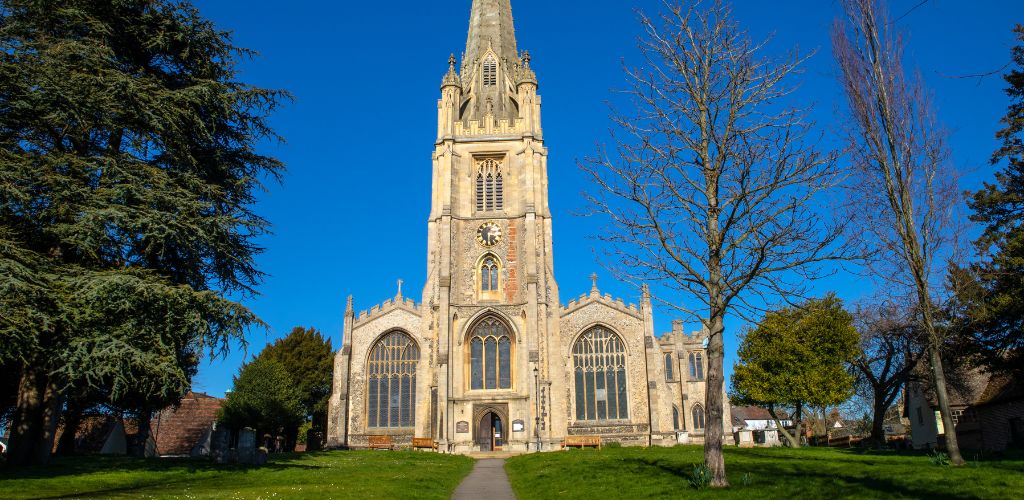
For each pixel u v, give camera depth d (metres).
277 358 79.56
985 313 29.69
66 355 22.23
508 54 72.50
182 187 27.83
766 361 46.97
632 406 62.66
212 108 29.44
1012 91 31.00
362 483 23.59
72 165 25.53
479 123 66.94
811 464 25.36
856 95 23.95
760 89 20.31
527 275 61.25
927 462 24.31
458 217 64.19
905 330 39.56
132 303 23.14
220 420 62.69
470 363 61.03
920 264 23.45
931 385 45.34
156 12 30.05
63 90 25.19
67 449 41.28
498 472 34.38
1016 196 31.03
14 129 26.27
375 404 63.62
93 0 28.80
